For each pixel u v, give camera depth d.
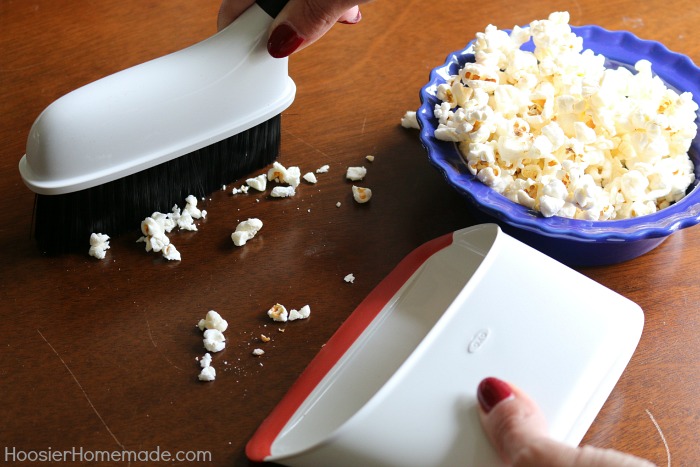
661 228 0.53
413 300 0.55
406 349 0.52
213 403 0.51
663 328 0.56
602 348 0.47
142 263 0.59
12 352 0.53
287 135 0.69
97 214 0.59
